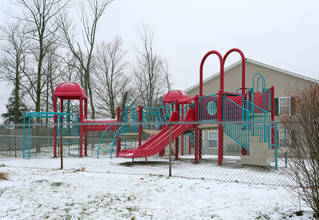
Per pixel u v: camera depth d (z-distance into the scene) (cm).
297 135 404
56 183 656
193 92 2300
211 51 1198
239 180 700
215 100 1114
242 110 1044
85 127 1565
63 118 1638
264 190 574
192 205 490
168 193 566
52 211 475
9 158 1416
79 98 1686
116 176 746
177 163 1121
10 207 499
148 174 780
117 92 3831
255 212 440
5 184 664
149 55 3572
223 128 1141
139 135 1368
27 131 2094
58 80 3275
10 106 4481
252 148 965
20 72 2566
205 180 686
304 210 424
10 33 2441
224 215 436
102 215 454
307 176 392
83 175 764
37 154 1717
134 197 544
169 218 435
